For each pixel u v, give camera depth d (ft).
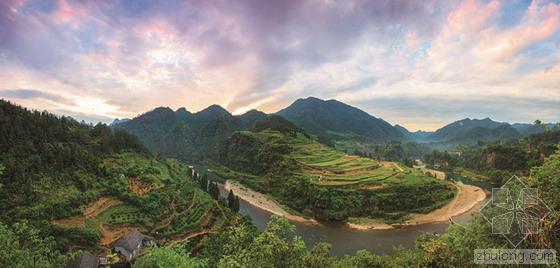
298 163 536.83
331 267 106.52
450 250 72.84
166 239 264.31
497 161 633.20
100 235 240.32
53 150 305.32
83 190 282.56
